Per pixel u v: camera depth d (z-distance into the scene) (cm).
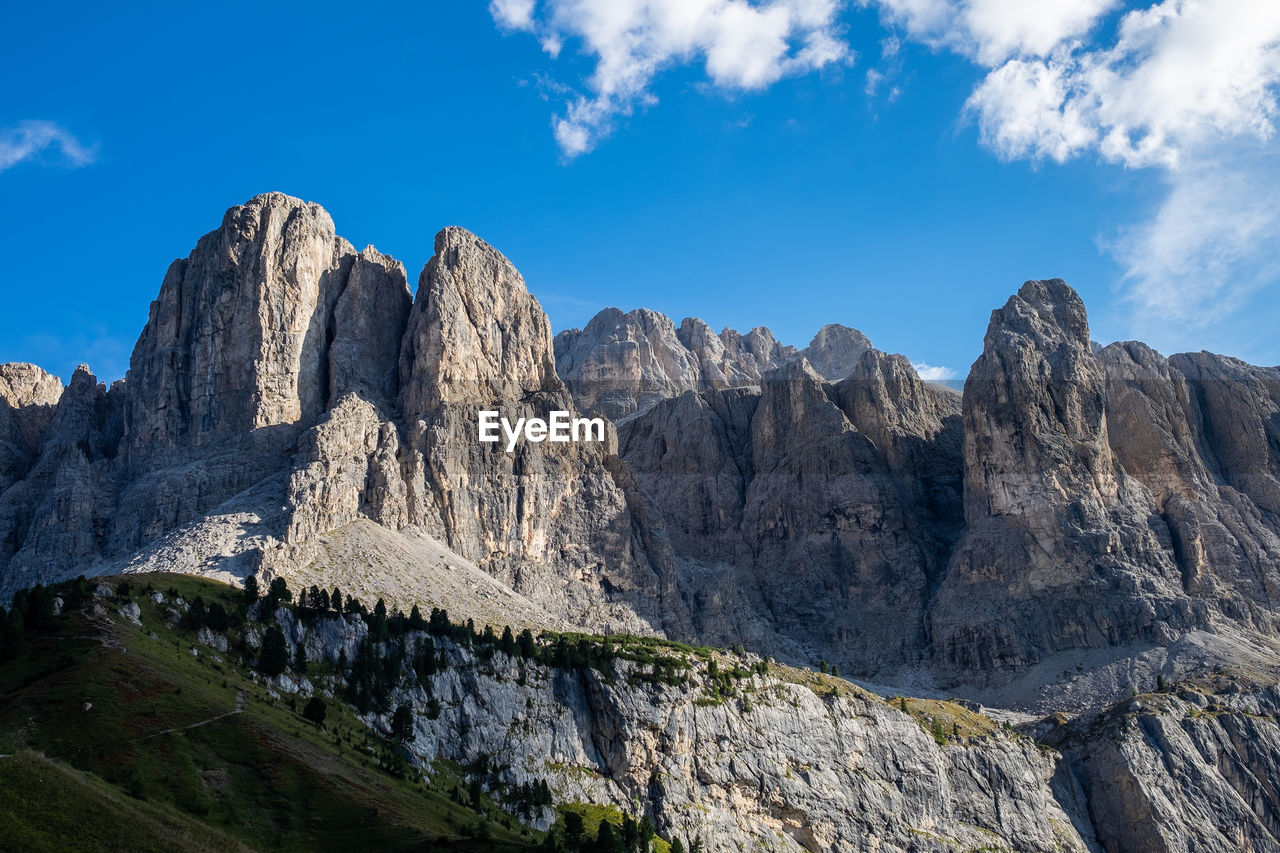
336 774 18412
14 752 15738
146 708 17950
